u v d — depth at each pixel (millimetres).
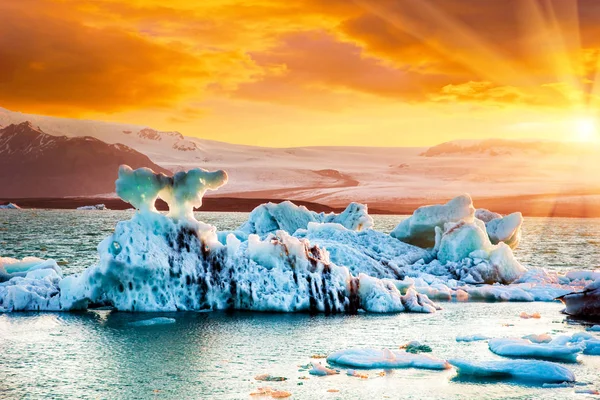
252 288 21531
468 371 14305
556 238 81250
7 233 73250
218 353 15820
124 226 20953
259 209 38094
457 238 30938
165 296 21125
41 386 13219
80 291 20969
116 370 14328
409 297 22562
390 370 14594
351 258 27375
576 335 17156
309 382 13617
